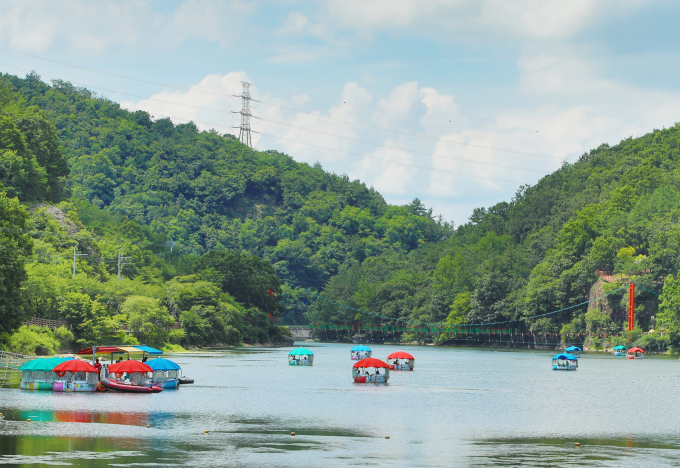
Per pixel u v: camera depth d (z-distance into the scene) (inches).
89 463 1865.2
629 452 2128.4
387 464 1918.1
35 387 3501.5
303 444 2186.3
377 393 3737.7
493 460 1989.4
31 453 1972.2
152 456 1968.5
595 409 3164.4
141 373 3740.2
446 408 3122.5
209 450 2066.9
